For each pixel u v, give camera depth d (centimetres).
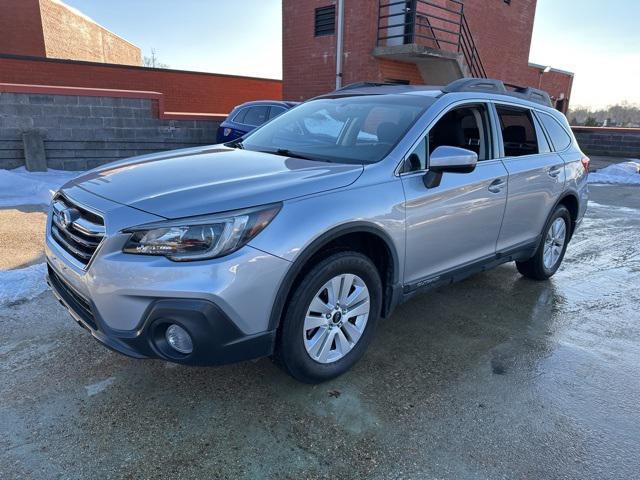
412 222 312
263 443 244
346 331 296
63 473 220
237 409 269
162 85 1845
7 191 740
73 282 259
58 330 345
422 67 1470
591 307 436
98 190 270
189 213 234
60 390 279
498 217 391
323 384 296
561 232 495
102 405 267
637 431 265
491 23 1677
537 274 485
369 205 285
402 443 248
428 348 347
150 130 973
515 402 287
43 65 1606
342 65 1365
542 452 246
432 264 342
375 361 326
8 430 245
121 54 3038
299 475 224
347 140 355
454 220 346
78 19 2283
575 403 288
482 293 459
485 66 1706
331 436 251
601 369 328
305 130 386
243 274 234
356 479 223
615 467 238
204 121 1041
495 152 394
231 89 2022
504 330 382
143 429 250
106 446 237
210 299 228
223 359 241
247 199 246
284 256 245
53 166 877
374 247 312
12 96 821
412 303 429
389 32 1366
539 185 432
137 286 230
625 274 532
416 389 296
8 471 219
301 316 264
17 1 1862
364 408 274
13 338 332
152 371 301
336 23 1364
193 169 295
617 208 920
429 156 338
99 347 325
